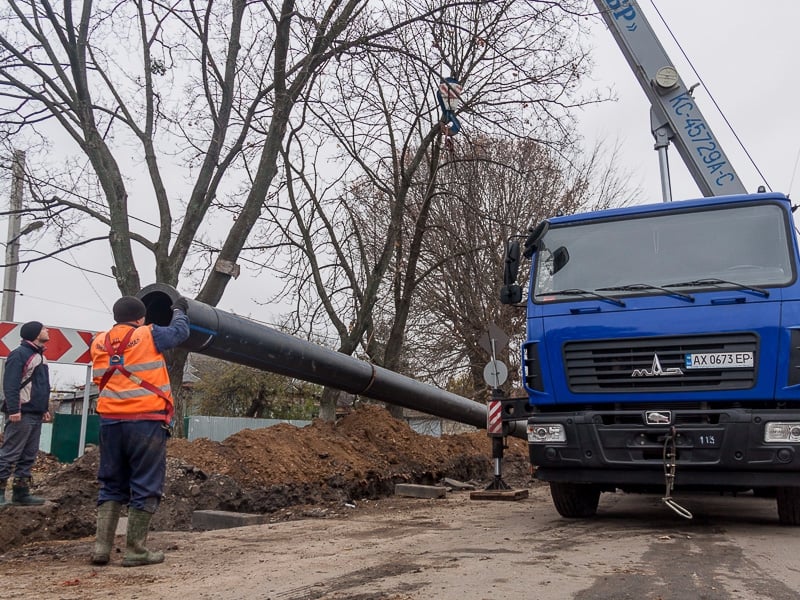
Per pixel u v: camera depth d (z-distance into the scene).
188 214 12.34
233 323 8.97
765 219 7.65
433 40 14.49
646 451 7.28
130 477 5.89
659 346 7.40
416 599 4.38
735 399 7.09
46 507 7.51
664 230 7.95
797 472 6.84
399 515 9.32
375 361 18.52
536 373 7.94
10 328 11.02
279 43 12.59
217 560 5.89
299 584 4.88
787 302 7.08
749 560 5.73
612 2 12.62
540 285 8.16
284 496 9.71
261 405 38.94
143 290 7.52
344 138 15.21
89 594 4.68
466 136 15.73
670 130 12.08
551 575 5.09
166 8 12.16
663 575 5.09
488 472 15.66
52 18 12.15
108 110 12.80
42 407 7.92
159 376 5.85
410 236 20.22
